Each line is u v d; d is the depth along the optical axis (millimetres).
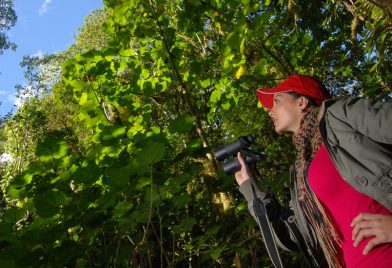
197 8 5074
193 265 3166
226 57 4613
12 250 2168
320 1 4895
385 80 5094
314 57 5445
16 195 2424
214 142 6914
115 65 4945
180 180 2242
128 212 2488
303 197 1498
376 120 1264
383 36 3527
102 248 2467
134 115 4922
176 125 2539
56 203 2246
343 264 1402
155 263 3002
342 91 6656
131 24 5039
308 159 1501
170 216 2875
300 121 1598
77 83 4824
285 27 5246
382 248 1251
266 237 1604
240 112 6543
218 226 2682
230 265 3221
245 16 4422
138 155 2193
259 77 5152
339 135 1350
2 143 11688
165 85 5152
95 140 3221
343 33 5180
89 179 2324
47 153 2420
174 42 5195
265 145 7211
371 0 2266
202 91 6609
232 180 2654
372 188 1269
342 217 1361
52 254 2213
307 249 1649
